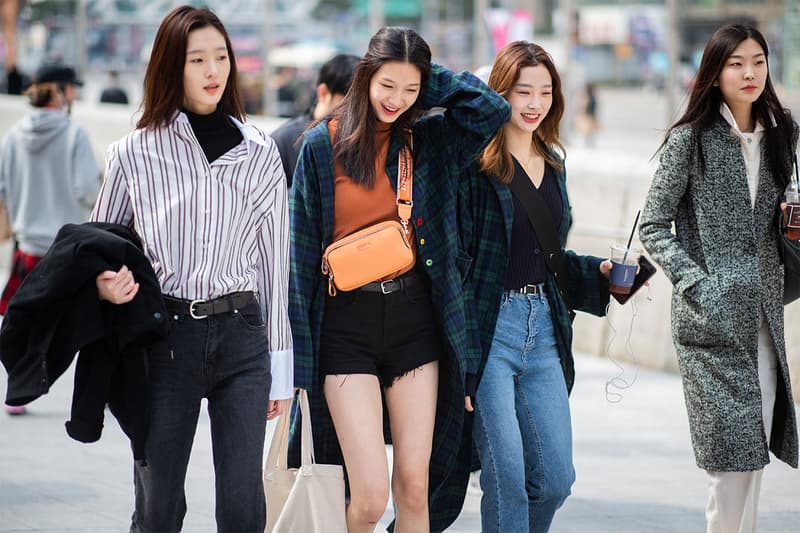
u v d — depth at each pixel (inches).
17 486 697.0
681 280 527.5
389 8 4025.6
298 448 520.1
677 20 2178.9
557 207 542.3
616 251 539.5
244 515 459.8
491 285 524.1
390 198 505.4
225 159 460.1
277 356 478.0
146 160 456.1
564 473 522.9
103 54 3508.9
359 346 498.0
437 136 521.0
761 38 530.6
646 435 842.8
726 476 534.3
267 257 475.8
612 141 3457.2
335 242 498.6
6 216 882.8
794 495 704.4
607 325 1090.7
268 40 2847.0
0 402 895.7
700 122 538.0
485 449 514.3
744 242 531.8
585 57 4562.0
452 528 641.0
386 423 531.8
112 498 676.7
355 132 496.1
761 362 537.6
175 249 454.9
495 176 526.6
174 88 456.1
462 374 503.2
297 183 505.7
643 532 636.7
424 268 504.4
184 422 454.6
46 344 430.9
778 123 535.2
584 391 969.5
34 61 3499.0
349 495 531.5
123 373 447.2
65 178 873.5
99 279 431.8
